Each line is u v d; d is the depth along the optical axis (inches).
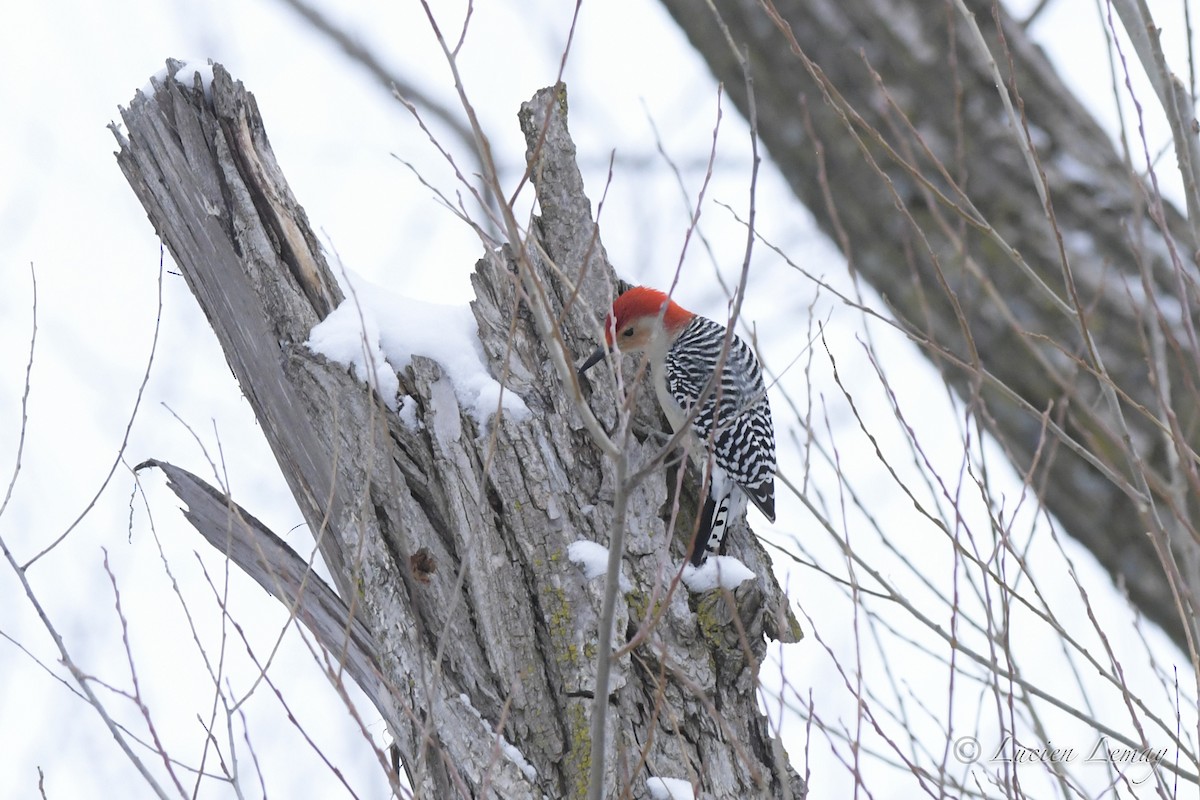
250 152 382.6
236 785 259.6
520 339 369.1
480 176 235.0
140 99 388.8
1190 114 300.8
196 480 387.2
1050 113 482.9
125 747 260.4
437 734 320.2
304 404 356.5
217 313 388.5
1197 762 278.5
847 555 288.5
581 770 324.2
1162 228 287.0
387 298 373.1
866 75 495.2
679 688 337.4
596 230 252.1
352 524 348.2
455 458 343.9
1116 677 305.1
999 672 298.5
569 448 359.9
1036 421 461.4
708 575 349.7
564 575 339.9
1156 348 295.1
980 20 491.2
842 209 505.7
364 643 357.1
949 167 480.7
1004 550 285.0
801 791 343.6
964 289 318.3
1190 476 271.7
